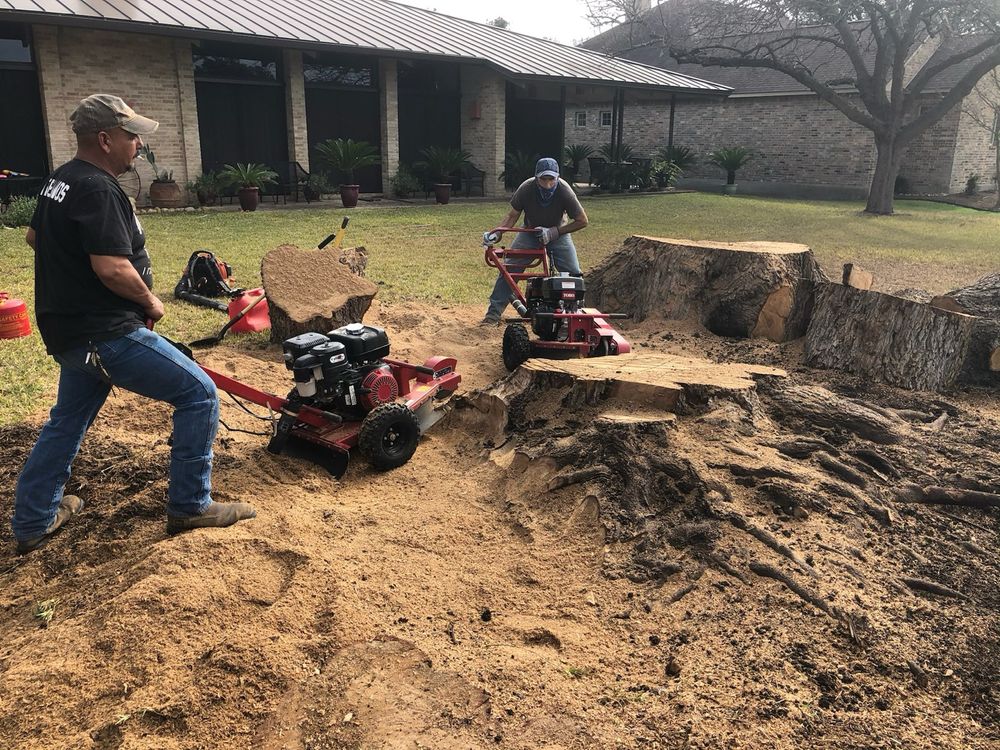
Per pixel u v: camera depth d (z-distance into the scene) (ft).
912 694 8.20
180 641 8.83
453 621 9.61
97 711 7.92
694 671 8.57
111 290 9.82
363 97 70.54
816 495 11.57
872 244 47.24
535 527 11.64
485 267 36.17
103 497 12.57
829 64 95.71
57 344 10.09
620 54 107.45
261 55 62.90
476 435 15.38
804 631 9.15
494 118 74.95
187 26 52.11
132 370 10.19
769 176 100.42
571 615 9.70
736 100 101.09
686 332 24.14
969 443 14.52
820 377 18.69
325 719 7.91
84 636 8.89
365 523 12.07
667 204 74.13
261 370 19.89
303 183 65.26
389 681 8.42
